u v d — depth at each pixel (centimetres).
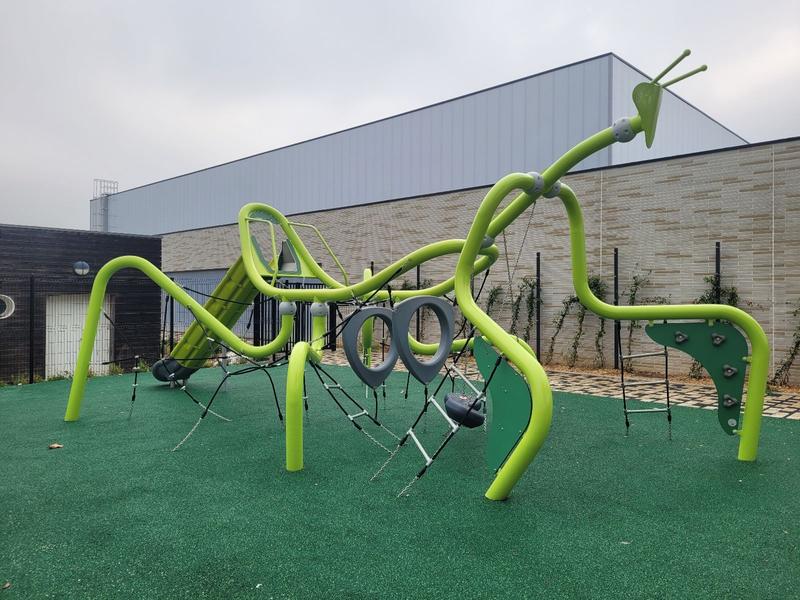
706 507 369
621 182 1037
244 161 2403
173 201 2820
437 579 271
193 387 870
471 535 323
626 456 488
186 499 383
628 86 1391
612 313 488
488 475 435
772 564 288
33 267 1078
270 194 2283
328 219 1548
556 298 1119
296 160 2169
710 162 941
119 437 555
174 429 589
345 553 300
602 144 384
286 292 580
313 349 569
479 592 259
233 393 812
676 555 298
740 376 484
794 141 862
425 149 1728
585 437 554
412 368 458
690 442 534
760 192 891
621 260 1037
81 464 464
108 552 302
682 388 855
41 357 1084
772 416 651
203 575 276
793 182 862
